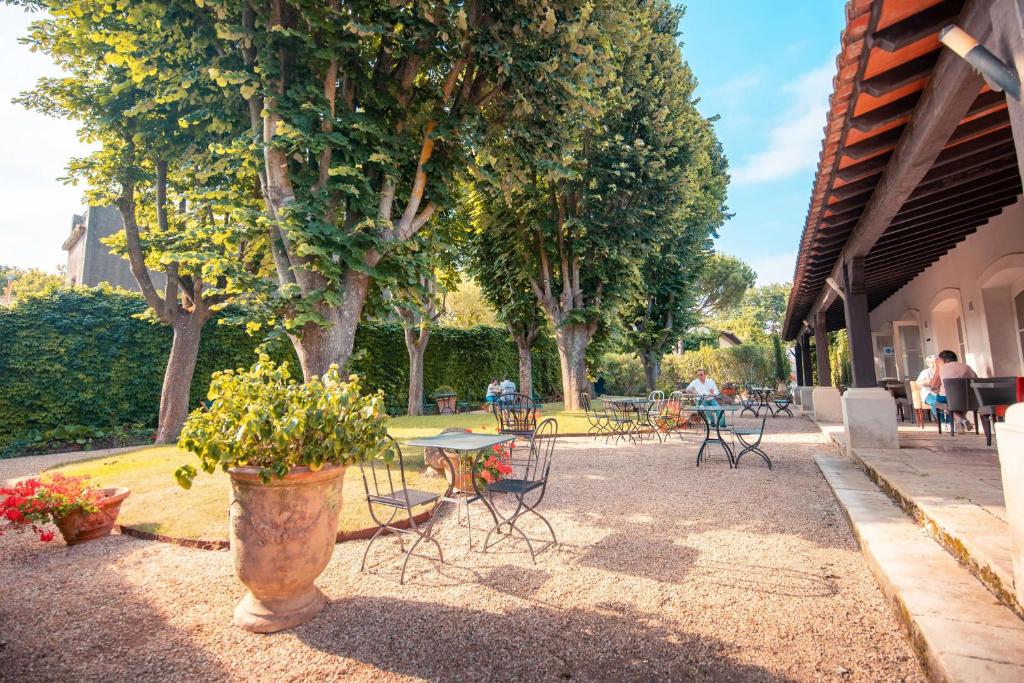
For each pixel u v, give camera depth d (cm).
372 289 733
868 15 268
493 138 834
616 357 2820
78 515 421
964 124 396
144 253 1033
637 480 620
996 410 615
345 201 675
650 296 2014
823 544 369
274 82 611
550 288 1448
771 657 222
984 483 412
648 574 325
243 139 620
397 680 215
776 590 293
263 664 231
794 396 1964
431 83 818
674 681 207
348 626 265
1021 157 199
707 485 579
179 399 1065
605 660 226
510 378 2055
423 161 719
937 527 315
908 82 317
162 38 648
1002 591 225
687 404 1141
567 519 459
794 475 618
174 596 310
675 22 1504
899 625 241
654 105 1262
